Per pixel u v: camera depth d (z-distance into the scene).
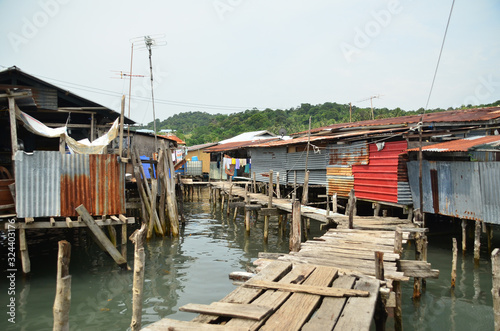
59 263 4.21
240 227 19.75
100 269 11.95
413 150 14.04
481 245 14.41
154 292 10.02
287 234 17.97
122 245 11.86
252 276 6.77
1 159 14.99
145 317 8.47
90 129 18.25
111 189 11.98
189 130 92.50
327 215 13.76
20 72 15.05
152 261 13.02
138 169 16.22
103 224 11.59
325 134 24.03
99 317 8.48
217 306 4.85
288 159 24.16
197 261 13.02
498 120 15.18
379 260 6.41
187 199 32.84
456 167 13.33
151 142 26.20
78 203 11.55
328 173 20.16
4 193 11.01
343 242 9.59
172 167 17.28
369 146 17.09
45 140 17.55
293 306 5.01
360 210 19.75
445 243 14.68
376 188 16.64
